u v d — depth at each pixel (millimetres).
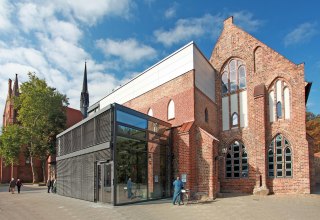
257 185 23531
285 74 23875
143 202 18141
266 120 24438
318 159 35844
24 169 56375
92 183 19438
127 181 17516
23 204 18406
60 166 28344
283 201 18266
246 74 26234
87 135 21141
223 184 26156
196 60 23547
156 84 26594
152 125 20641
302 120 22578
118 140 17172
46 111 46531
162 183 20984
